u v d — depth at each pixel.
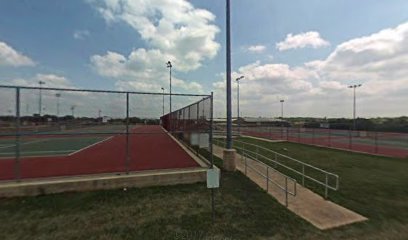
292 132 48.41
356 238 5.46
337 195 8.34
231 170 11.16
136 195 7.95
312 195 8.30
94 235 5.42
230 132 11.47
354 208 7.20
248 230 5.73
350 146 24.12
